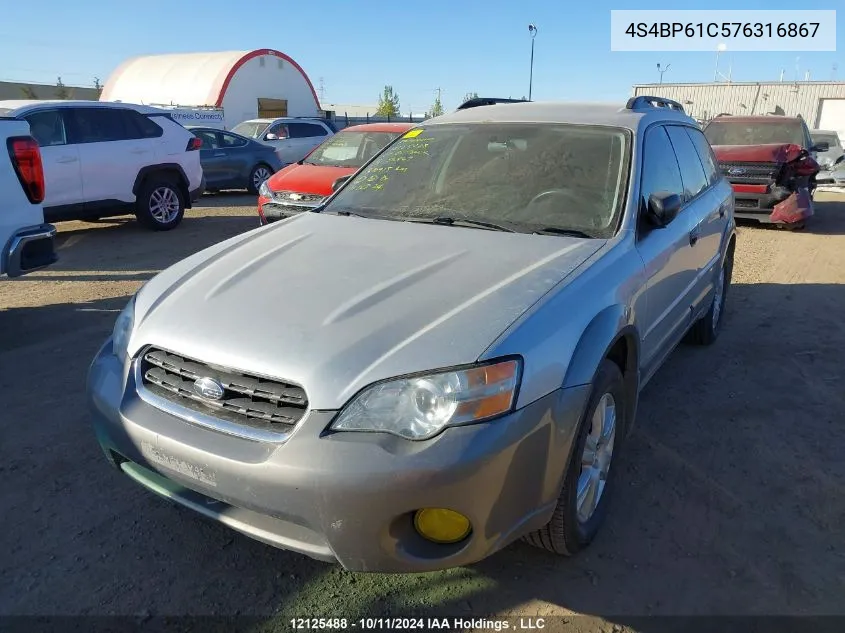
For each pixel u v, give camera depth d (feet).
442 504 6.99
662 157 12.74
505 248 9.77
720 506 10.60
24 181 15.96
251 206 43.50
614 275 9.41
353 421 7.08
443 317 7.82
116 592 8.50
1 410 13.17
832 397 14.69
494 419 7.18
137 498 10.46
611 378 8.98
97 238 31.22
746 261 28.55
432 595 8.55
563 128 12.47
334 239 10.49
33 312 19.52
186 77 105.81
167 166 32.50
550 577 8.91
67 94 152.66
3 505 10.19
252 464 7.22
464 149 12.75
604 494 9.64
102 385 8.72
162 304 8.92
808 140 40.37
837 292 23.61
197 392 7.89
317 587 8.66
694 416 13.67
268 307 8.30
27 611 8.16
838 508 10.61
